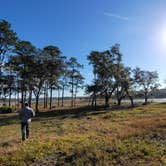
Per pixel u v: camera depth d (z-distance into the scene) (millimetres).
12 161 8461
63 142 11297
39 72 49438
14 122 31125
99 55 55969
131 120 23734
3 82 46594
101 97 59906
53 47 49688
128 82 57906
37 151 9578
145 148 8930
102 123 22797
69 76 67562
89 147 9188
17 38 44812
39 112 49719
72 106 66500
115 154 8391
